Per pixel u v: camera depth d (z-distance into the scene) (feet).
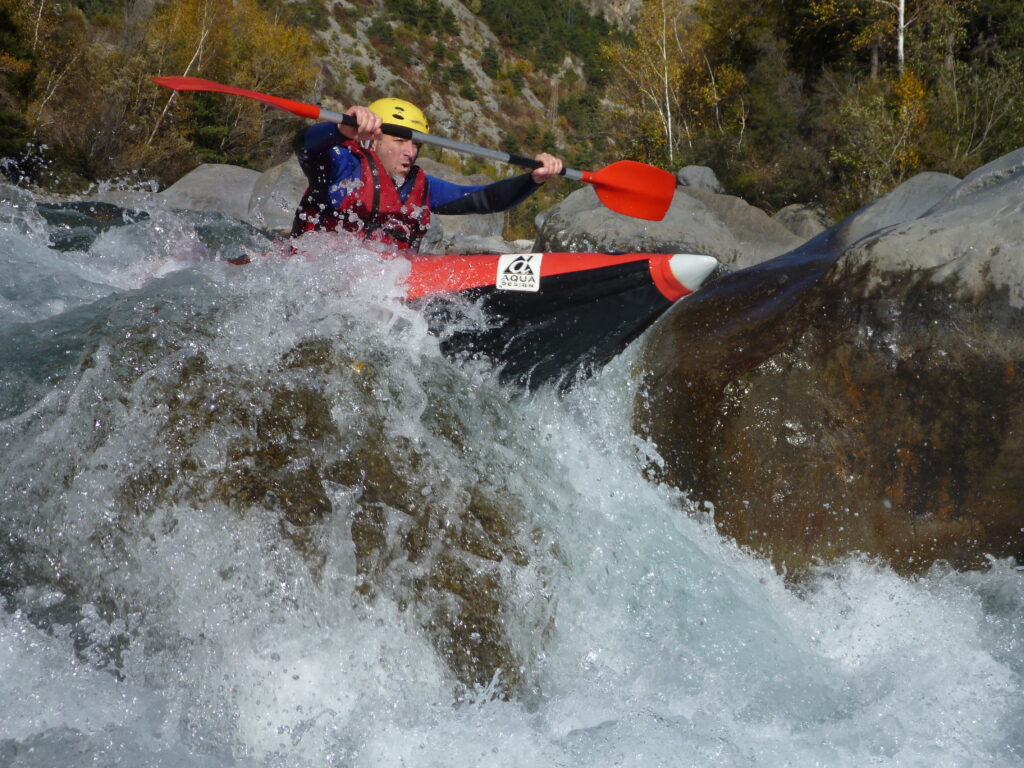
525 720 8.02
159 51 76.64
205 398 8.61
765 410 10.97
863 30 61.31
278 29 91.56
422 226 12.36
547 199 79.05
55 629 7.61
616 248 24.93
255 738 7.49
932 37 56.95
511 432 10.50
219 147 81.76
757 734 7.97
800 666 9.21
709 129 68.80
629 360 12.49
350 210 11.70
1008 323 10.46
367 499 8.60
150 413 8.39
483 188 12.82
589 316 10.74
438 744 7.60
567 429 11.35
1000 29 60.54
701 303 13.14
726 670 8.87
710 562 10.21
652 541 10.09
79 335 9.07
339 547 8.20
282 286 10.12
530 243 34.22
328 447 8.81
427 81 206.18
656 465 11.50
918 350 10.75
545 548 9.24
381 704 7.84
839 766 7.52
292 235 12.36
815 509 10.69
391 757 7.48
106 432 8.23
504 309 10.72
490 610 8.53
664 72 74.33
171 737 7.27
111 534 7.86
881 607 10.30
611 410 11.84
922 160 48.73
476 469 9.57
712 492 11.02
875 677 9.18
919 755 7.67
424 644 8.15
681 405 11.45
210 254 13.71
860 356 10.91
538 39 251.19
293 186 33.19
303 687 7.72
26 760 6.72
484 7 253.65
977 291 10.62
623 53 78.79
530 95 229.25
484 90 219.20
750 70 70.08
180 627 7.71
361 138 11.27
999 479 10.40
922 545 10.52
